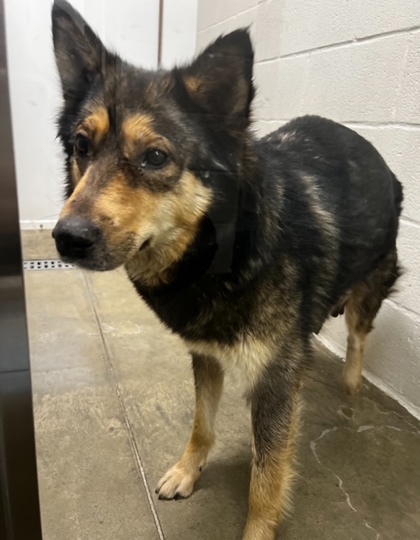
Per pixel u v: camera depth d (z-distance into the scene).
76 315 1.95
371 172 1.60
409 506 1.47
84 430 1.65
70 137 1.11
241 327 1.18
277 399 1.25
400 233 1.80
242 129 1.07
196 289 1.17
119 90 1.02
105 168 1.00
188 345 1.31
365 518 1.43
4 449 0.97
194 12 1.27
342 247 1.44
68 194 1.13
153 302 1.30
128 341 2.10
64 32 1.03
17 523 1.06
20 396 0.94
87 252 0.96
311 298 1.33
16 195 0.72
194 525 1.38
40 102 0.96
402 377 1.91
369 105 1.80
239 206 1.10
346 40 1.83
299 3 1.78
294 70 1.86
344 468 1.61
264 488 1.27
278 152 1.38
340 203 1.44
